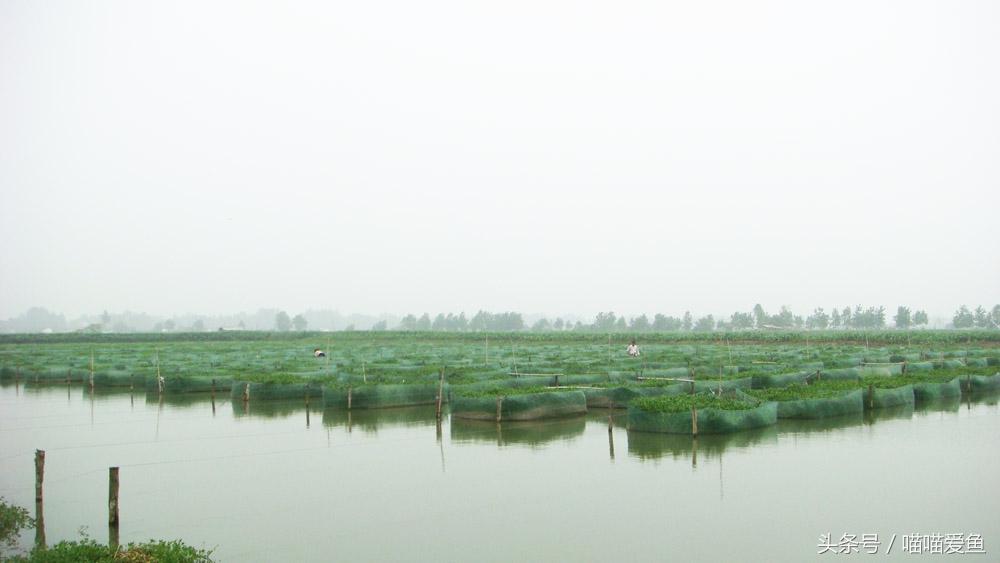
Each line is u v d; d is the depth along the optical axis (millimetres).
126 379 60438
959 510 22203
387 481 26766
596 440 34125
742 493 24312
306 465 29531
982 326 170375
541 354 87750
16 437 36375
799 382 51844
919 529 20516
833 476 26344
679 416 34594
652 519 21734
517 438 34969
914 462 28375
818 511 22234
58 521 22531
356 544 20047
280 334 155375
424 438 35156
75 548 16219
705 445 32125
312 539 20516
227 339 150000
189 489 26031
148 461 30562
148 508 23766
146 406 47781
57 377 65188
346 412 43688
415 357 82812
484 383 48625
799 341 112688
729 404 36375
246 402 47531
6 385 63562
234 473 28328
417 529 21250
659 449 31547
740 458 29438
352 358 82625
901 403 43062
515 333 149375
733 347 100625
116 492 21484
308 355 91438
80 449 33188
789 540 19750
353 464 29625
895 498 23516
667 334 130625
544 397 40594
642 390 43969
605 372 56344
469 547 19625
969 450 30516
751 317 185750
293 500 24422
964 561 18156
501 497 24438
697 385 46125
